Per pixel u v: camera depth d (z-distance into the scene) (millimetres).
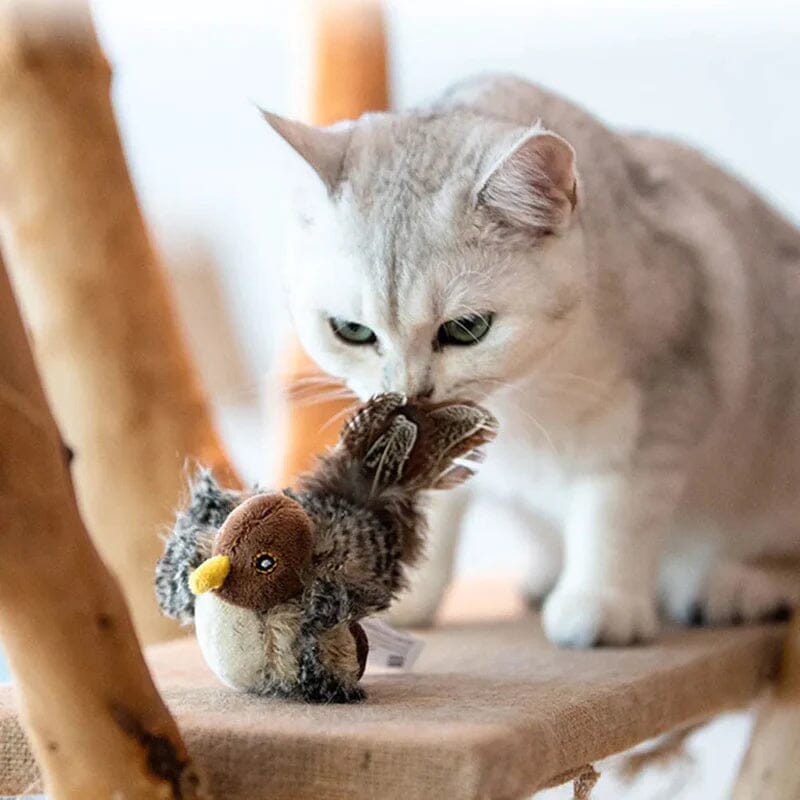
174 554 626
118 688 558
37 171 724
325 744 578
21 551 543
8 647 554
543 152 699
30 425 542
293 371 803
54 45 717
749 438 815
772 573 809
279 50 1143
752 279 813
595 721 625
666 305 762
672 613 816
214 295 1158
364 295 708
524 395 747
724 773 949
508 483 798
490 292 708
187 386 760
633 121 1075
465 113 756
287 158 742
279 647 613
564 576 788
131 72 1166
